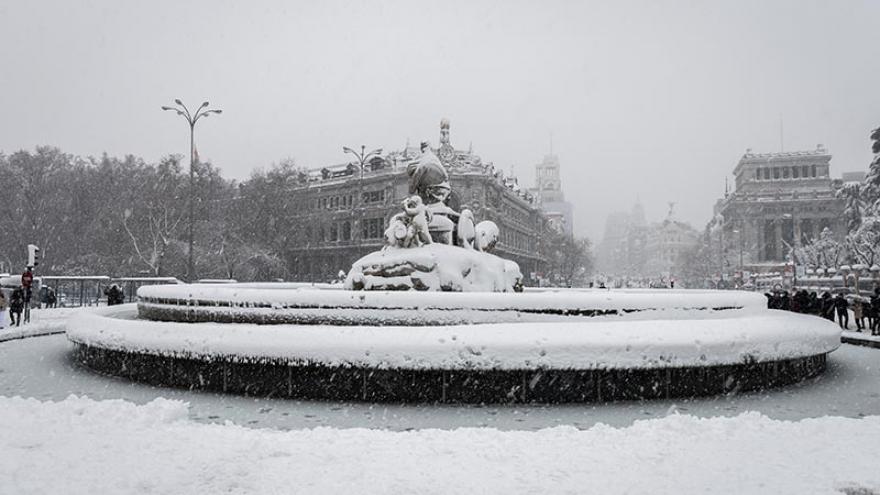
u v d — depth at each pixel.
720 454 6.40
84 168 76.75
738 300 13.41
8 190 68.69
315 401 10.39
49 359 15.20
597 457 6.32
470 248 17.27
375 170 81.06
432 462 6.15
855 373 13.65
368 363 10.10
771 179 123.88
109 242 64.12
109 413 7.88
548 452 6.49
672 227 180.75
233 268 64.88
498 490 5.43
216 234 67.12
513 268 17.00
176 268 62.81
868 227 68.88
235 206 70.94
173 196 64.06
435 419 9.23
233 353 10.73
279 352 10.43
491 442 6.85
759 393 11.27
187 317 13.45
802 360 12.63
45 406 8.13
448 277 14.57
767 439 6.94
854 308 24.47
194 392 11.12
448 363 9.99
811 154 122.19
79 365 14.24
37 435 6.91
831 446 6.63
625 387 10.53
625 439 6.98
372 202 80.50
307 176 90.31
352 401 10.38
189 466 5.96
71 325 14.41
